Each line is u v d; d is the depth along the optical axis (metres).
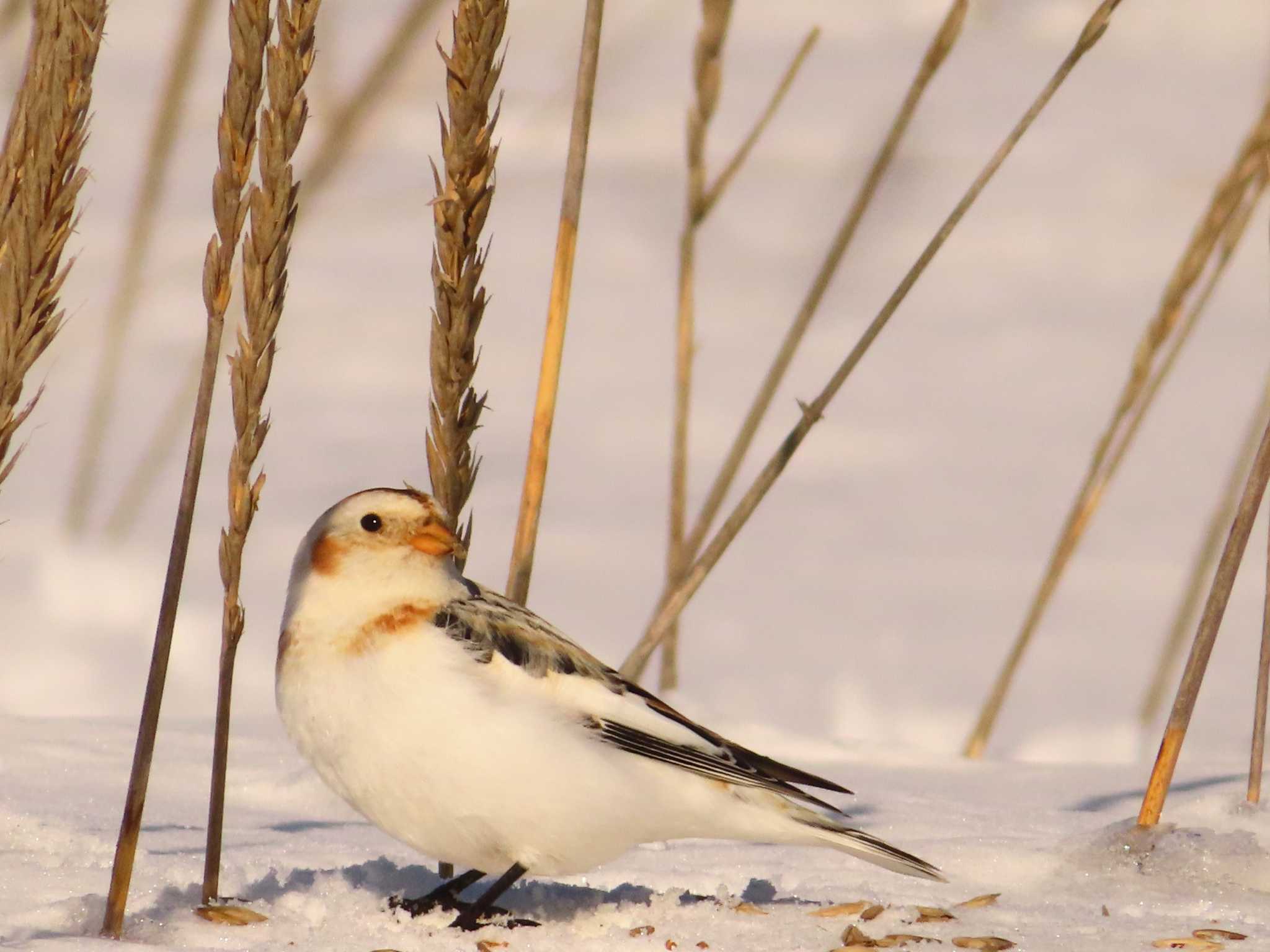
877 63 30.28
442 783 5.20
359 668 5.22
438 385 5.69
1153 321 9.27
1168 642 10.70
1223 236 9.32
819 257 23.81
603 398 18.70
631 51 26.38
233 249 4.80
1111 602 13.77
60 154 4.50
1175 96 29.61
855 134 26.98
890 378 19.88
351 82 12.09
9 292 4.50
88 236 20.42
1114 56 31.11
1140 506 16.28
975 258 23.91
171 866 5.90
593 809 5.29
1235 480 10.80
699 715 9.53
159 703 4.89
